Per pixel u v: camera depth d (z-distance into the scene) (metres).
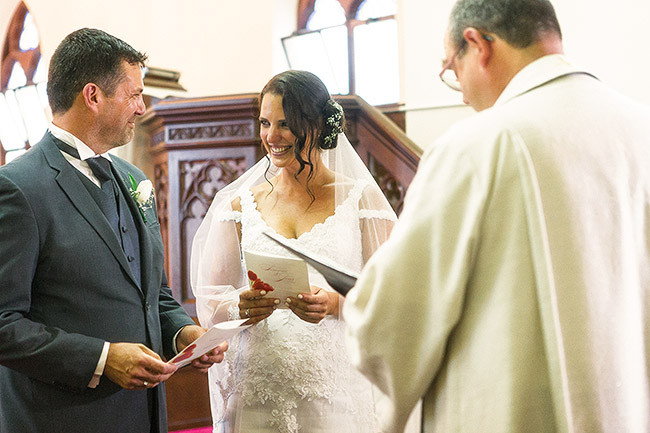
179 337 2.70
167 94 5.99
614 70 5.37
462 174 1.59
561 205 1.54
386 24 7.24
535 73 1.66
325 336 2.72
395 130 5.07
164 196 5.23
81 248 2.35
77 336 2.28
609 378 1.53
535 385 1.52
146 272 2.55
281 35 7.52
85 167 2.49
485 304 1.56
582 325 1.52
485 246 1.56
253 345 2.74
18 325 2.19
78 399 2.34
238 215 2.87
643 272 1.63
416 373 1.58
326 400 2.68
